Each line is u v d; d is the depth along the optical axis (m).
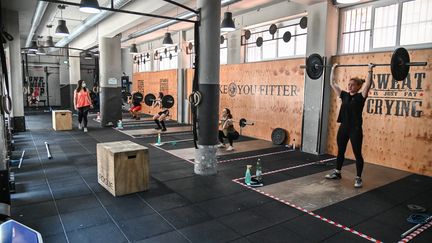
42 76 18.52
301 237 2.93
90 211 3.42
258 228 3.09
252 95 8.18
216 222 3.21
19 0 7.39
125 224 3.12
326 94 6.21
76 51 14.71
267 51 8.27
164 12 7.55
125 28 8.56
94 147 6.77
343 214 3.46
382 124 5.55
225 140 7.58
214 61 4.66
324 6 5.95
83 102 8.98
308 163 5.64
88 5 4.19
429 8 4.97
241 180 4.58
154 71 13.27
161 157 5.97
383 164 5.59
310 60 5.25
